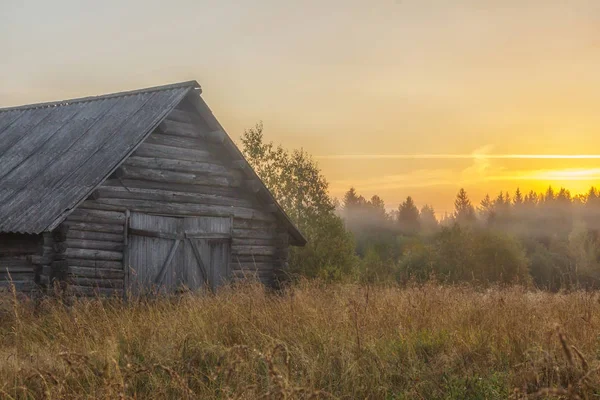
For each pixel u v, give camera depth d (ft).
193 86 61.67
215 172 63.87
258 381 28.30
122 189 57.41
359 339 32.91
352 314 36.91
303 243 71.56
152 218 59.06
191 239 61.72
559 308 39.09
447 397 27.94
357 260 126.72
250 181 65.51
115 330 36.35
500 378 29.30
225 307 39.06
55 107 73.15
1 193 58.49
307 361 29.60
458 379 29.48
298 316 37.19
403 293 45.50
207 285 57.47
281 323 35.99
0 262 55.57
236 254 65.41
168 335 34.27
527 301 42.24
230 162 65.05
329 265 118.93
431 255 148.87
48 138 65.98
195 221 62.18
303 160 129.18
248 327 36.06
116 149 57.62
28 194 56.59
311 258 120.78
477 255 144.46
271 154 130.72
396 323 37.01
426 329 36.58
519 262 142.82
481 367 31.04
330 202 128.26
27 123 71.87
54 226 50.83
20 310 45.88
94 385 26.53
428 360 32.37
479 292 47.67
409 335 34.50
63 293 52.16
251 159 130.72
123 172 56.44
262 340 33.71
